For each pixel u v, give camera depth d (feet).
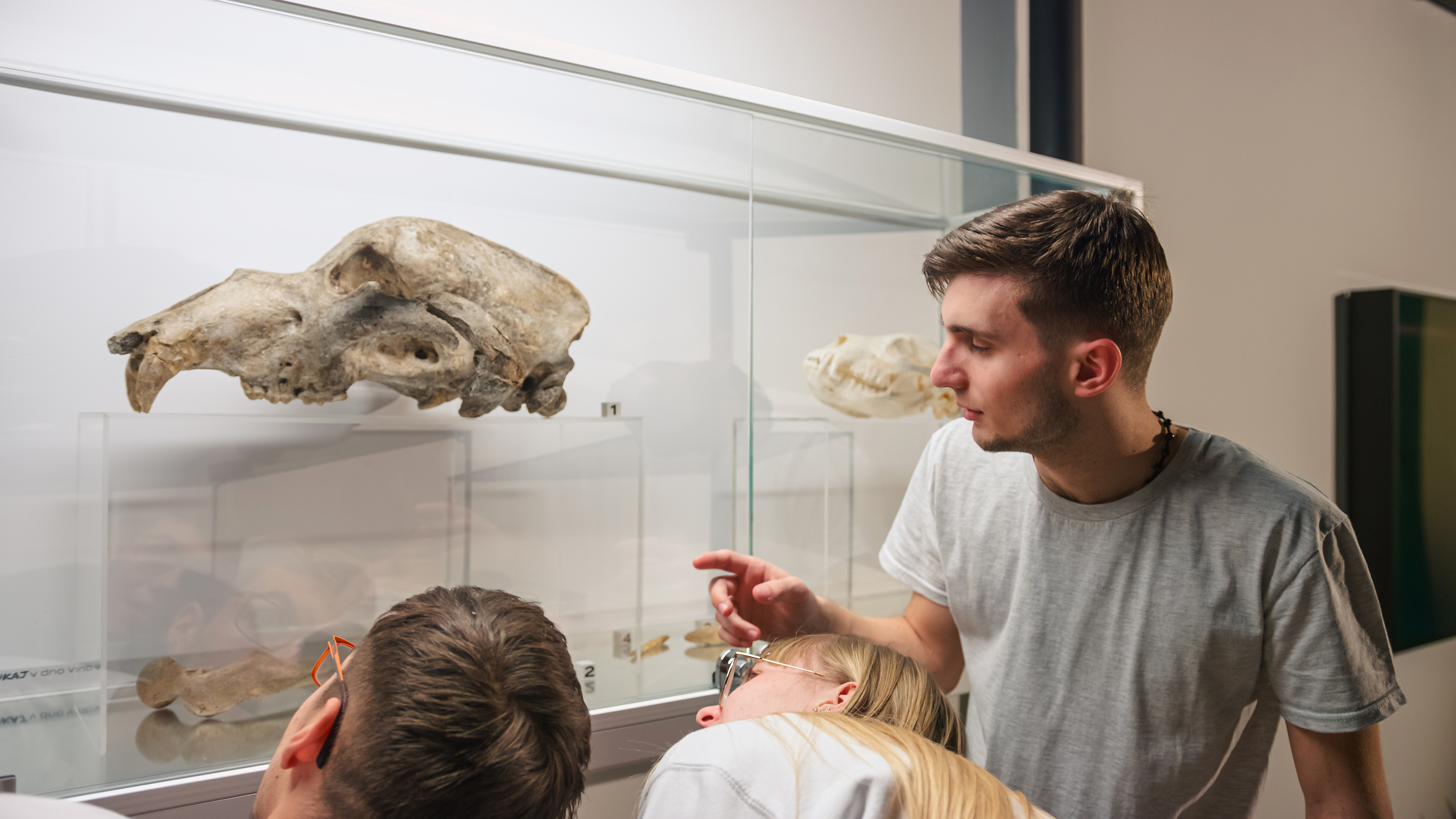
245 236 3.06
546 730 1.61
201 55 2.88
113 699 2.76
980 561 3.08
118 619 2.79
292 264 3.15
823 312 4.41
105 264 2.81
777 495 4.29
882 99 5.01
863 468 4.52
